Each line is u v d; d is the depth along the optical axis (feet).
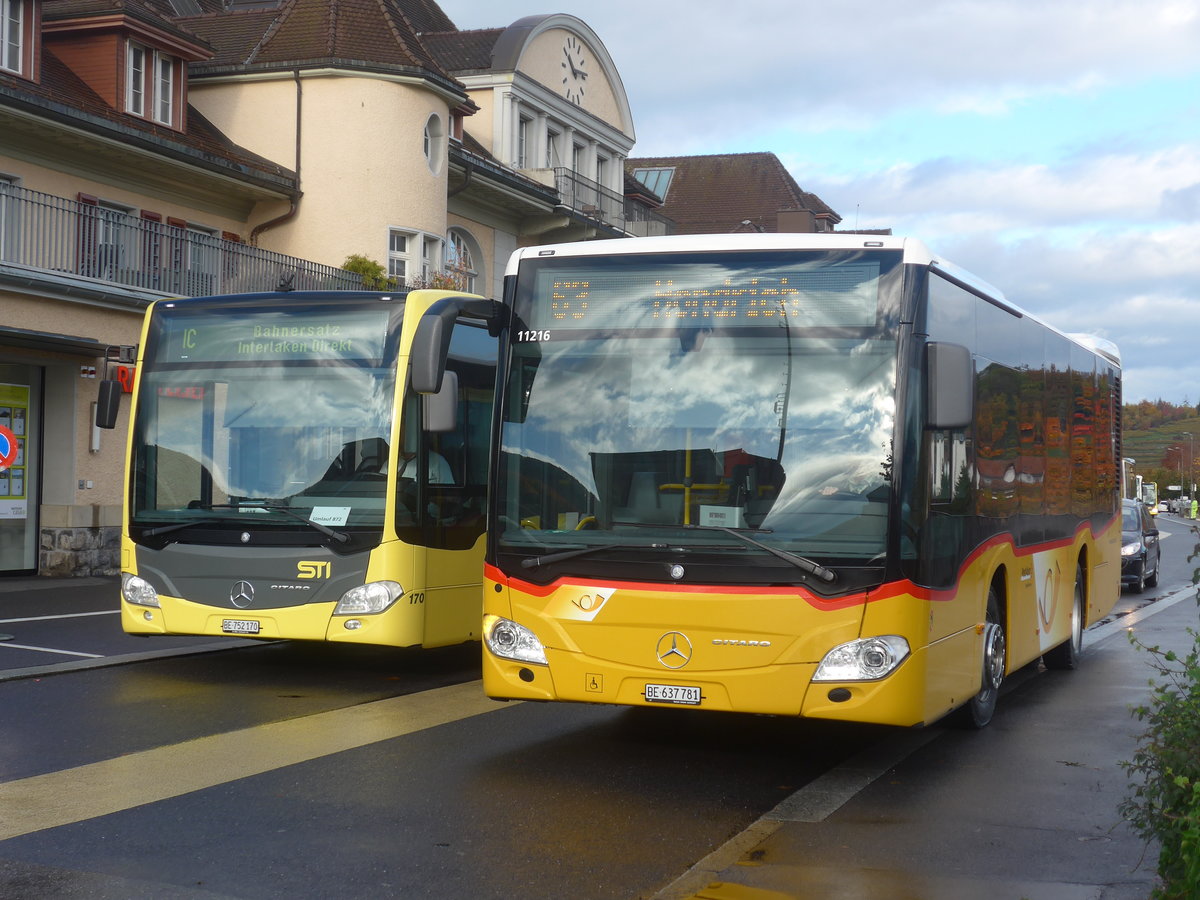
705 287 25.64
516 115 124.67
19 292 63.67
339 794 24.14
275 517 35.94
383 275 93.66
